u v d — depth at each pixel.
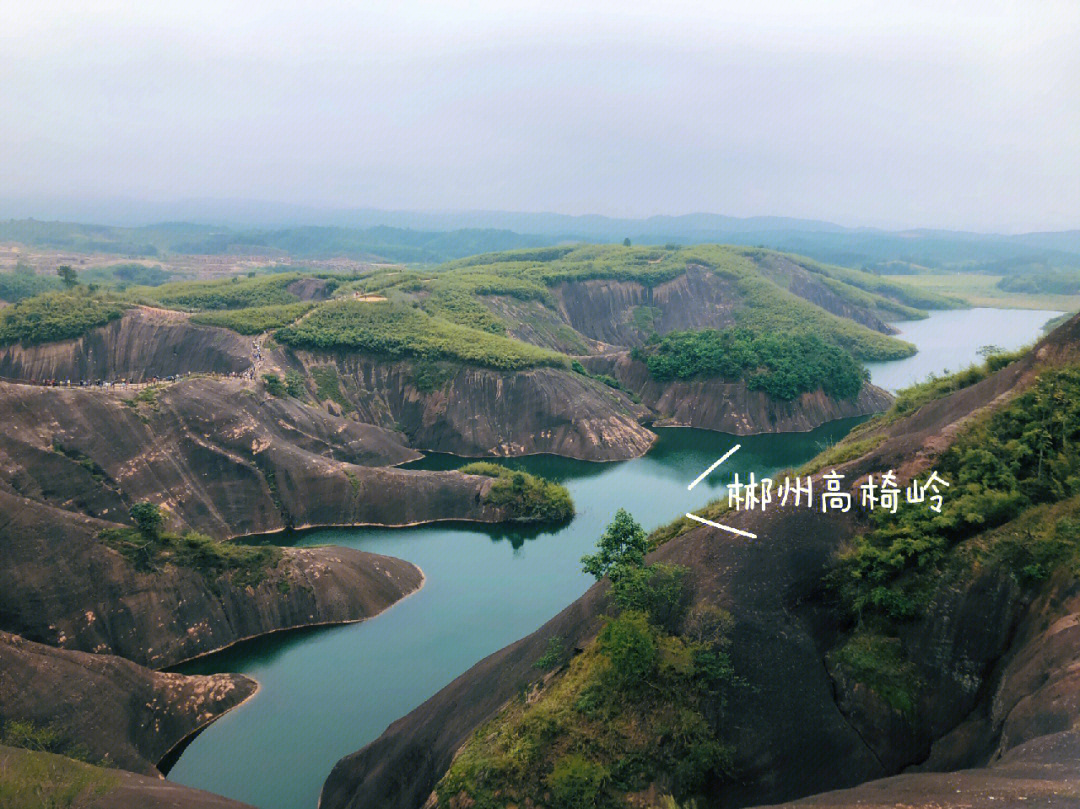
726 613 35.03
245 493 85.69
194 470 85.38
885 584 34.75
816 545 37.38
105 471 79.12
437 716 41.25
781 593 36.00
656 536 48.03
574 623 40.66
